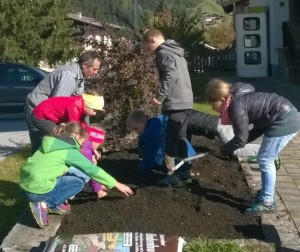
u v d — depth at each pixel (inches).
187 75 156.7
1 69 416.2
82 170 130.3
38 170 129.7
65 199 133.8
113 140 215.3
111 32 223.8
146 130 159.5
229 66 755.4
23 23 578.9
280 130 135.9
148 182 163.0
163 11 518.6
